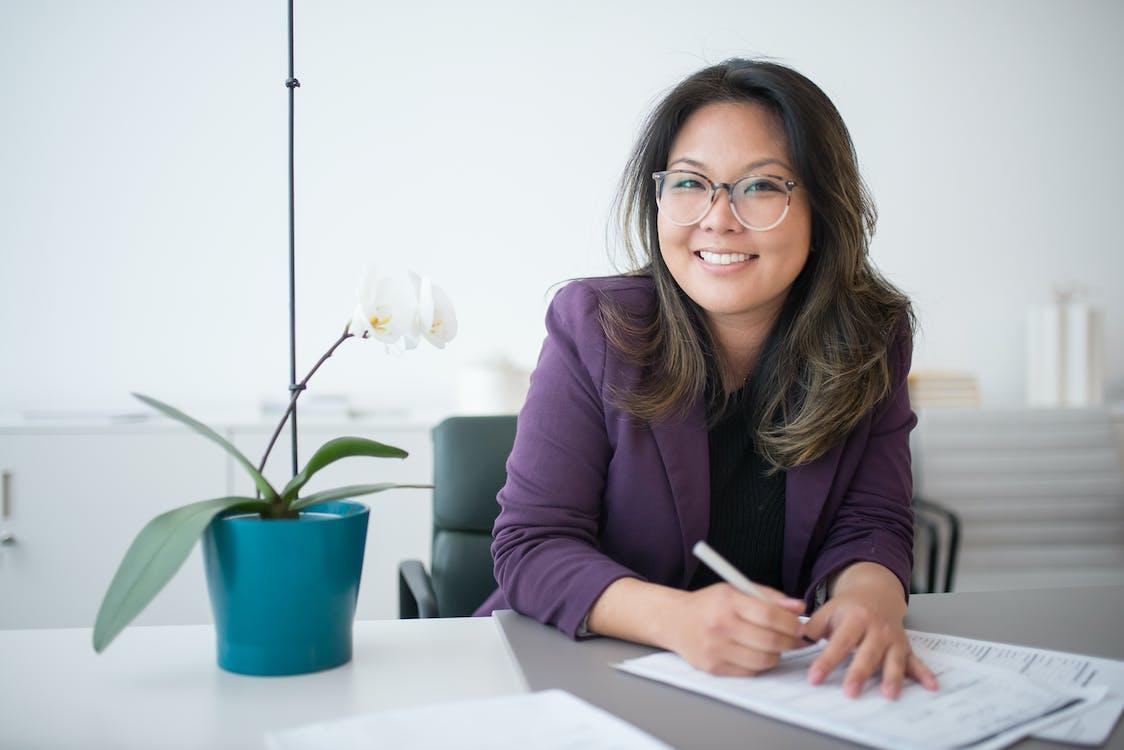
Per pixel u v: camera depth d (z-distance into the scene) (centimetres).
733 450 128
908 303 134
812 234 125
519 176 311
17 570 246
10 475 245
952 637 98
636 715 77
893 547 120
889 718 75
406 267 306
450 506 166
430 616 140
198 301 295
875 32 324
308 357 301
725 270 117
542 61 311
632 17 313
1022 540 274
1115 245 337
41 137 287
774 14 320
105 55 289
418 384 307
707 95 119
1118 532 279
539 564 107
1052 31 332
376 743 68
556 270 313
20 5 285
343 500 98
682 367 121
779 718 76
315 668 89
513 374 274
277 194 298
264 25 296
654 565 124
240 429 254
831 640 87
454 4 306
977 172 330
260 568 86
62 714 78
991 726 73
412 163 305
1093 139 335
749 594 89
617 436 121
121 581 79
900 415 133
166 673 89
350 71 301
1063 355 303
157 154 292
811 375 125
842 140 121
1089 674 87
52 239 288
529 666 89
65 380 290
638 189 129
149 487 250
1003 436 276
